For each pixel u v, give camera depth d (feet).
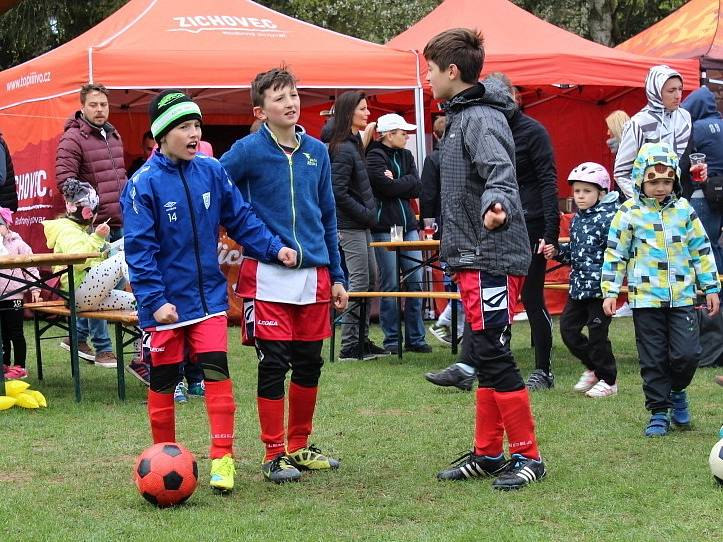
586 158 53.21
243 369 29.14
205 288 16.30
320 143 17.62
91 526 14.37
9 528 14.33
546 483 16.20
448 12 43.01
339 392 25.09
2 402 23.43
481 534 13.56
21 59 81.71
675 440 19.35
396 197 32.35
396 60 38.58
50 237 26.53
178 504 15.39
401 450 18.93
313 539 13.55
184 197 16.10
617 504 14.96
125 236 15.90
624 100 52.21
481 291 16.05
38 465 18.29
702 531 13.61
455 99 16.24
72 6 77.82
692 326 19.75
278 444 17.13
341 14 77.15
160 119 16.03
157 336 16.11
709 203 28.84
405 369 28.81
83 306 25.30
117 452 19.31
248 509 15.17
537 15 74.13
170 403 16.53
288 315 17.04
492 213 15.28
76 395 24.39
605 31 73.10
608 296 20.42
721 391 24.56
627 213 20.22
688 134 28.07
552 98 52.03
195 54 36.11
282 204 17.02
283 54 36.99
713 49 44.09
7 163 36.32
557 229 23.94
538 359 25.43
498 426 16.63
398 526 14.17
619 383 25.96
